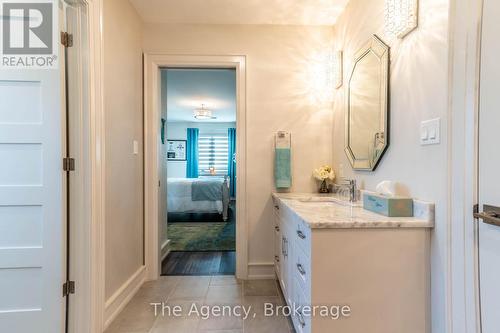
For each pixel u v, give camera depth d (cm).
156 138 252
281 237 209
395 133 150
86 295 162
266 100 256
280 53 255
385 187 147
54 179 153
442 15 114
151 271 250
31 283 154
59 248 154
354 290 120
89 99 162
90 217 163
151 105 250
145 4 221
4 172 151
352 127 208
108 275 182
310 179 259
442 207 115
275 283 244
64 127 158
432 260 121
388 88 155
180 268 279
